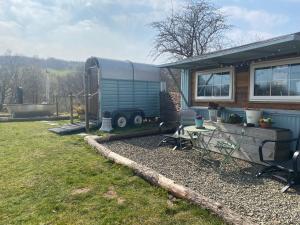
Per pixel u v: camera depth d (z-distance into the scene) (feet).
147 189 12.89
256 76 19.53
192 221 9.78
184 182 14.12
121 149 22.27
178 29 58.90
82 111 42.45
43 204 11.24
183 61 22.27
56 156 19.40
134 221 9.87
